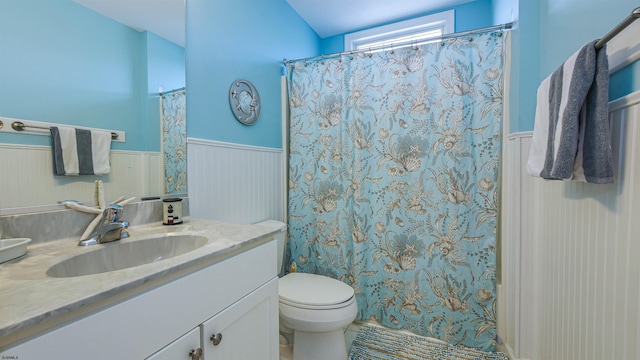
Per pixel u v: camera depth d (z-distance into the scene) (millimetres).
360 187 1737
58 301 474
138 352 582
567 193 1030
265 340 990
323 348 1379
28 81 807
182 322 679
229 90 1511
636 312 657
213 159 1415
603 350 794
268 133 1845
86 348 502
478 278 1510
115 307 544
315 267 1909
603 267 795
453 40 1540
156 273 606
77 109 918
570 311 1003
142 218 1104
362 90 1732
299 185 1946
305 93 1911
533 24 1305
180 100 1249
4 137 769
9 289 525
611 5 766
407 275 1654
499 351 1487
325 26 2363
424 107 1592
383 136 1687
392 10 2131
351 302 1383
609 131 729
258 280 953
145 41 1112
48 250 797
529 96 1315
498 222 1527
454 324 1550
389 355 1460
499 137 1465
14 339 424
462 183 1524
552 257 1165
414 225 1630
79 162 925
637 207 654
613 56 774
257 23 1724
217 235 944
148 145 1135
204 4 1355
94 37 957
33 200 825
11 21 772
